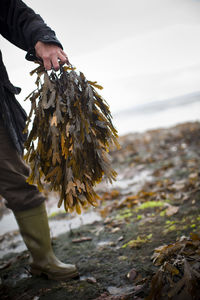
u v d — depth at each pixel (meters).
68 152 1.29
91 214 2.59
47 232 1.57
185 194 2.47
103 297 1.25
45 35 1.32
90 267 1.57
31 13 1.41
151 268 1.41
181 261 1.16
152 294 1.08
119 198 2.89
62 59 1.32
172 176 3.22
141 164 4.29
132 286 1.31
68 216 2.64
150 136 6.61
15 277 1.63
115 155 5.23
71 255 1.76
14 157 1.48
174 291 1.06
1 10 1.43
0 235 2.46
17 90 1.54
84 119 1.26
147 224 2.01
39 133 1.30
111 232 2.02
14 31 1.44
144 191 2.86
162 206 2.29
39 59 1.40
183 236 1.54
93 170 1.37
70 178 1.27
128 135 7.75
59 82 1.34
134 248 1.68
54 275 1.50
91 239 1.96
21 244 2.18
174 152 4.56
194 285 1.03
